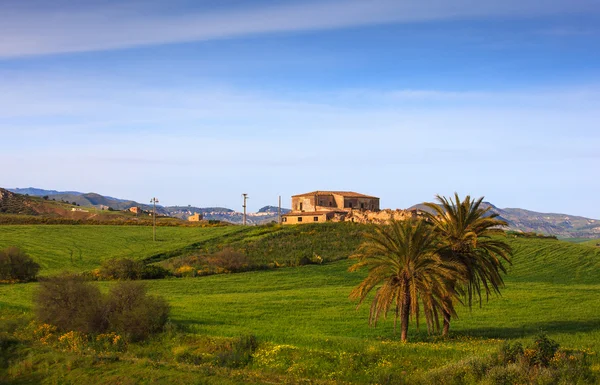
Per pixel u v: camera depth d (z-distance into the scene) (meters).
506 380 26.11
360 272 83.44
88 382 31.23
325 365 31.48
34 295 44.00
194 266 85.62
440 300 39.03
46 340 39.81
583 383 25.53
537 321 49.06
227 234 120.06
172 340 38.00
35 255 97.06
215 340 36.91
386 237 39.38
